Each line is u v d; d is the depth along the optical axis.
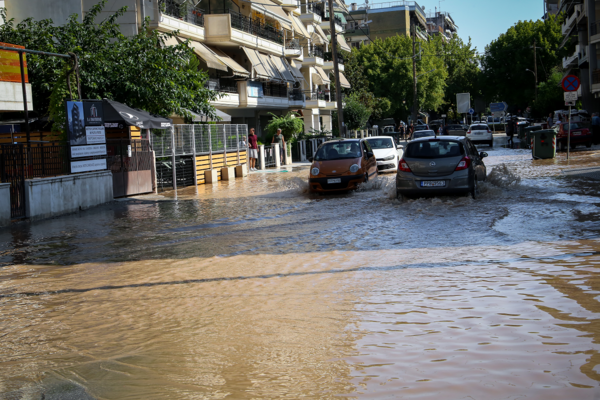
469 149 14.19
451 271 6.86
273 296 6.21
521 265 6.92
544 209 11.30
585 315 4.91
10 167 13.83
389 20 99.38
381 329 4.88
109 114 18.72
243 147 30.00
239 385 3.87
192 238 10.60
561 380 3.63
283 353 4.45
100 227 12.67
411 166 13.64
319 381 3.87
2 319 5.92
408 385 3.70
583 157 24.84
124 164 19.55
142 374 4.16
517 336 4.48
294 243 9.49
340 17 71.19
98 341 5.02
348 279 6.79
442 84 82.06
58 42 23.17
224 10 37.47
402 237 9.36
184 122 27.25
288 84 46.78
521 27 79.81
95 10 23.83
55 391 3.93
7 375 4.30
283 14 47.03
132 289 6.95
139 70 22.41
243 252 8.95
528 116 69.62
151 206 16.55
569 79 23.41
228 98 36.34
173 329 5.23
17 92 18.53
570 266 6.72
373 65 77.06
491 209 11.72
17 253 9.95
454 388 3.61
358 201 14.73
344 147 18.27
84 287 7.22
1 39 22.12
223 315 5.59
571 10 54.91
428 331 4.74
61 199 15.26
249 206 15.21
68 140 16.11
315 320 5.25
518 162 24.53
